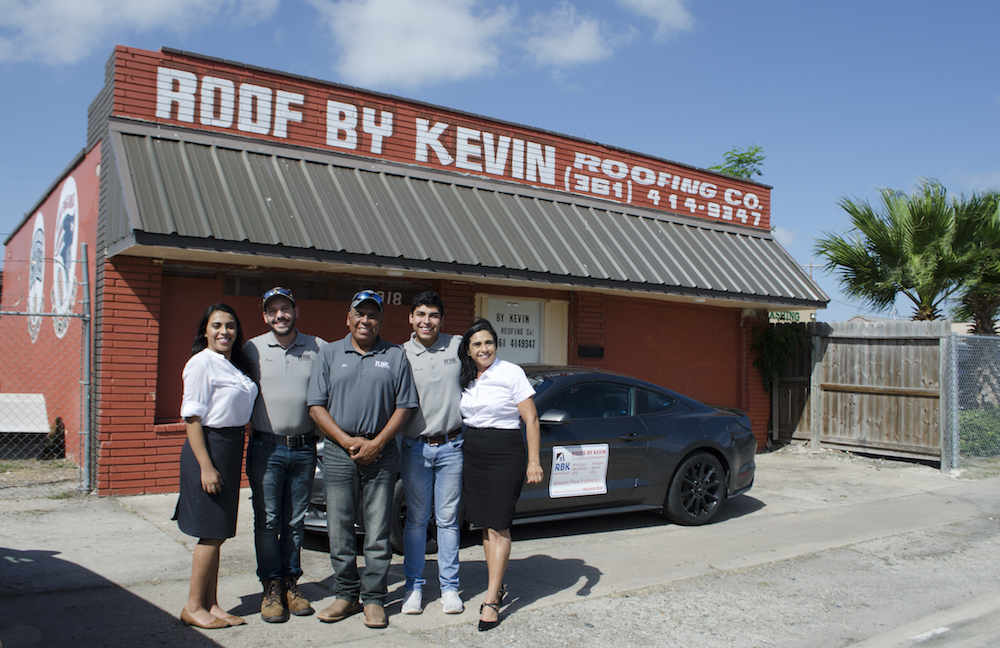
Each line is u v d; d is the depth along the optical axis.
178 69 8.41
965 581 5.85
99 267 8.02
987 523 7.77
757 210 13.59
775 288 11.85
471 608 4.89
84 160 9.54
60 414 10.09
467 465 4.75
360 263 7.94
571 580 5.54
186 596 4.87
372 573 4.52
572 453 6.62
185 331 8.18
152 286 7.89
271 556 4.52
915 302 13.19
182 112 8.41
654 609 4.97
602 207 11.31
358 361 4.51
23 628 4.23
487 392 4.73
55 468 8.94
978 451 11.23
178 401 8.14
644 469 7.05
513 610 4.86
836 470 10.82
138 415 7.78
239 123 8.74
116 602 4.71
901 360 11.51
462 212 9.48
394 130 9.80
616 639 4.45
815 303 12.23
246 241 7.32
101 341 7.68
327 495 4.56
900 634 4.71
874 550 6.63
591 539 6.82
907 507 8.47
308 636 4.30
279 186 8.28
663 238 11.48
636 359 11.68
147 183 7.36
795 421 12.90
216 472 4.25
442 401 4.73
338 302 9.09
